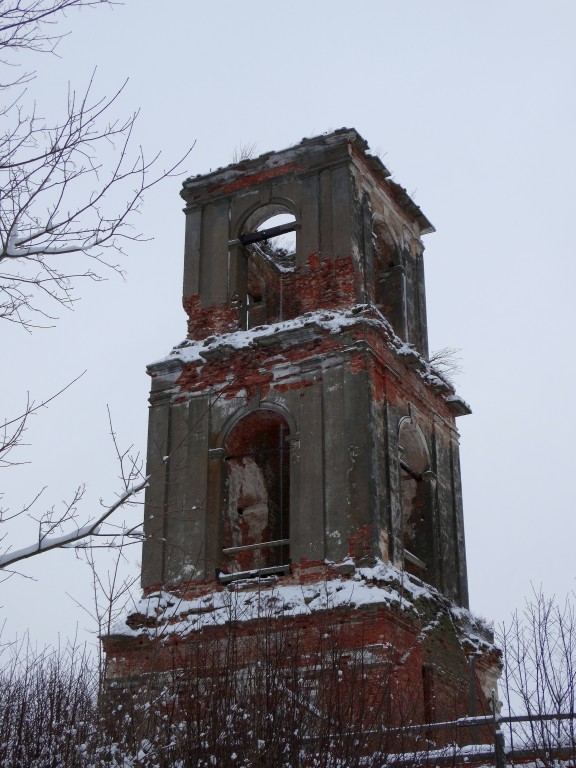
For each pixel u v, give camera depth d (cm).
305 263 2289
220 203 2448
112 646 2041
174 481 2214
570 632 1355
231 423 2209
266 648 1504
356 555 1994
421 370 2333
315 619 1891
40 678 1492
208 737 1223
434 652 2016
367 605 1898
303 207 2344
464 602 2277
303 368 2181
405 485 2302
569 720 1307
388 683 1445
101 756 1276
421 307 2541
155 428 2277
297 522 2067
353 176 2345
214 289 2370
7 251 953
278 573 2089
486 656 2225
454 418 2477
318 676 1435
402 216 2559
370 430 2078
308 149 2377
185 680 1376
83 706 1398
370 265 2314
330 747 1203
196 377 2283
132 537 1034
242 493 2269
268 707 1244
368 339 2159
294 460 2116
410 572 2227
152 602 2084
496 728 1333
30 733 1387
